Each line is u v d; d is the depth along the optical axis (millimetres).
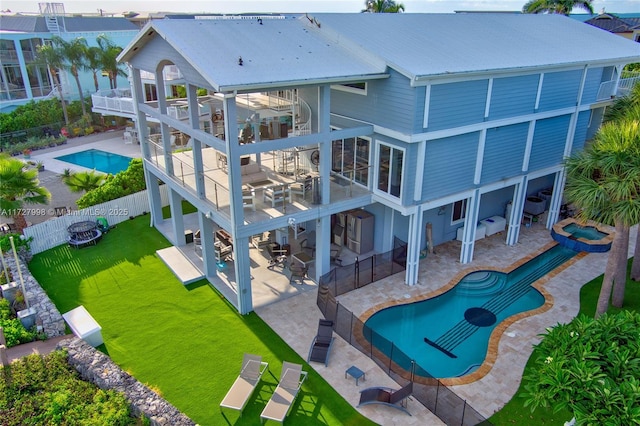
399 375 13812
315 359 14297
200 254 20844
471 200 19391
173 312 16938
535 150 21000
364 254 20984
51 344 14914
